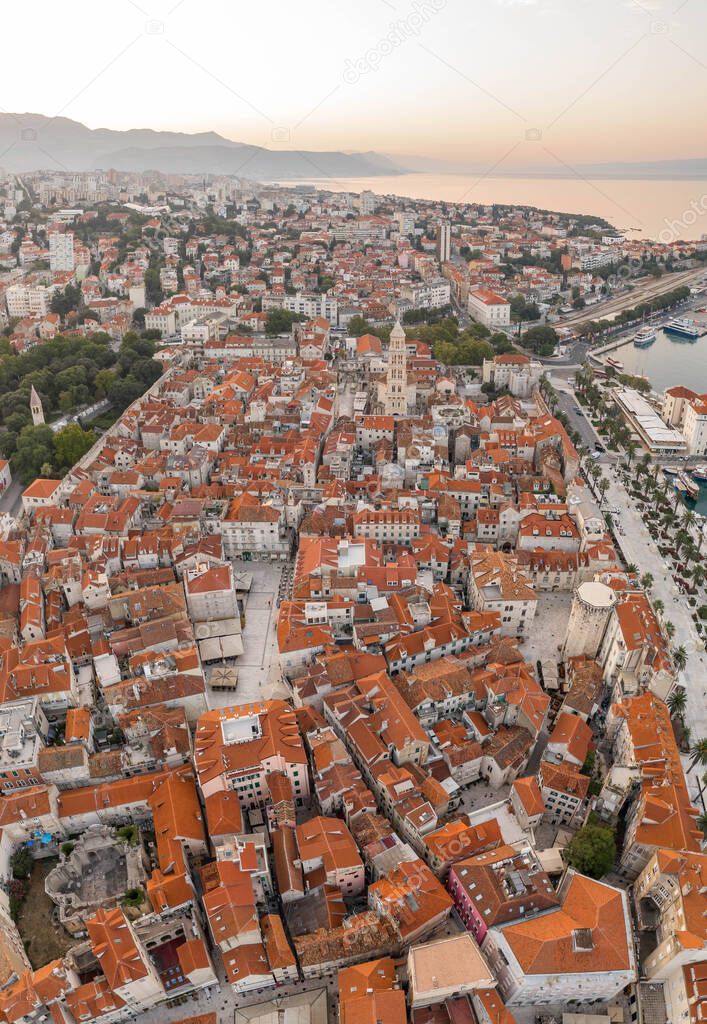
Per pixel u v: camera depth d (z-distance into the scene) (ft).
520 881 459.32
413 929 444.14
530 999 433.07
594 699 632.79
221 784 532.32
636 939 467.93
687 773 588.91
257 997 447.83
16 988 413.39
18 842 523.29
